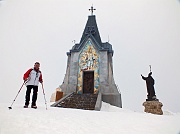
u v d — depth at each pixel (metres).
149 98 14.40
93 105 13.80
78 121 4.68
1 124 3.46
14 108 5.69
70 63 22.45
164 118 6.27
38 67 7.06
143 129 4.25
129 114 7.30
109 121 5.12
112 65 22.22
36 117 4.51
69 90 20.31
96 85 20.36
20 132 3.20
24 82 6.66
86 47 22.92
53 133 3.35
